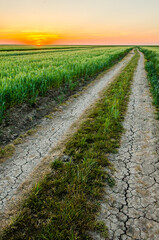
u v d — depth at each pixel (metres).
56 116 5.56
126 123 4.95
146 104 6.55
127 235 1.94
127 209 2.27
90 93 8.16
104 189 2.59
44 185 2.58
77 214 2.09
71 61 14.69
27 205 2.26
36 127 4.75
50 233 1.88
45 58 18.53
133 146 3.79
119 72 13.51
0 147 3.70
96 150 3.52
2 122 4.65
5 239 1.87
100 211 2.23
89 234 1.94
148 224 2.08
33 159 3.32
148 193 2.55
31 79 7.02
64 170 2.93
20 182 2.71
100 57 18.36
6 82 6.14
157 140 4.03
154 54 24.25
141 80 10.75
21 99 5.89
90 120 5.05
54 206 2.22
